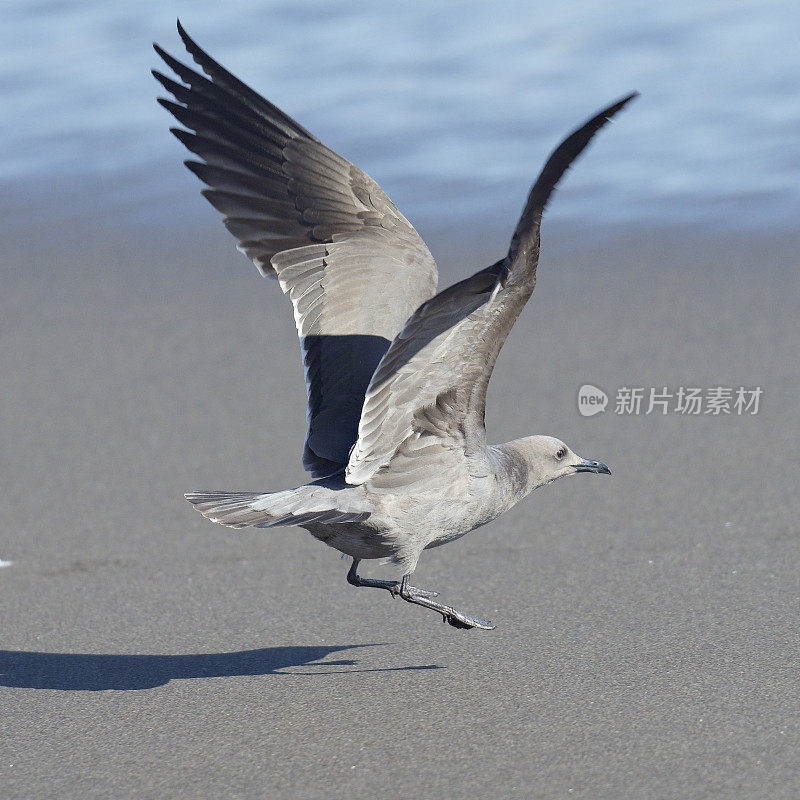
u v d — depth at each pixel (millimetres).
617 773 7520
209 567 11289
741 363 15055
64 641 10000
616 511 12070
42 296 18562
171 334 17062
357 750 8008
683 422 13891
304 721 8461
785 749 7684
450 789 7445
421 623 10102
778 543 11195
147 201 21781
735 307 16641
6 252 20219
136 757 8039
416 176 21031
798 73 23047
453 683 8961
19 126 24688
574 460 10148
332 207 9766
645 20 25844
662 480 12648
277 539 11844
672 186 20406
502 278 7371
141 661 9594
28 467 13555
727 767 7516
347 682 9070
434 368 8414
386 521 8852
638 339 15922
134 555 11562
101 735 8367
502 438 13656
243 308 17844
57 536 11992
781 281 17297
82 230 20875
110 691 9062
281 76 24688
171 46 26672
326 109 23266
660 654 9250
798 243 18375
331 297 9523
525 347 16000
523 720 8312
